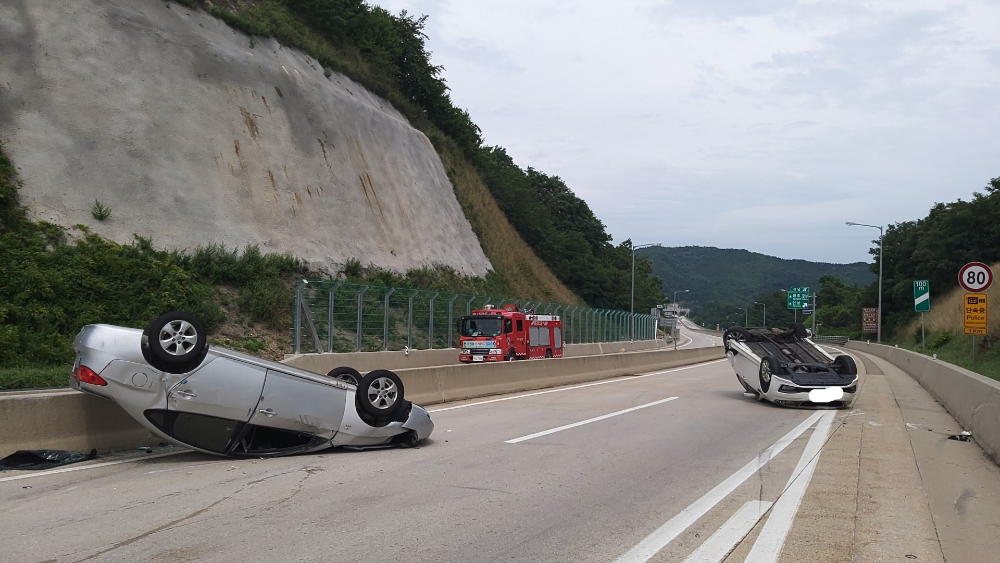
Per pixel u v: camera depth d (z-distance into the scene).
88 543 5.87
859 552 6.03
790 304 84.31
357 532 6.34
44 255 21.84
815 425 13.71
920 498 7.93
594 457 10.22
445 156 53.38
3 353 17.72
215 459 9.52
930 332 51.19
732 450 10.91
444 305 32.50
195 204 29.00
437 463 9.65
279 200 32.91
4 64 26.56
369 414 10.29
